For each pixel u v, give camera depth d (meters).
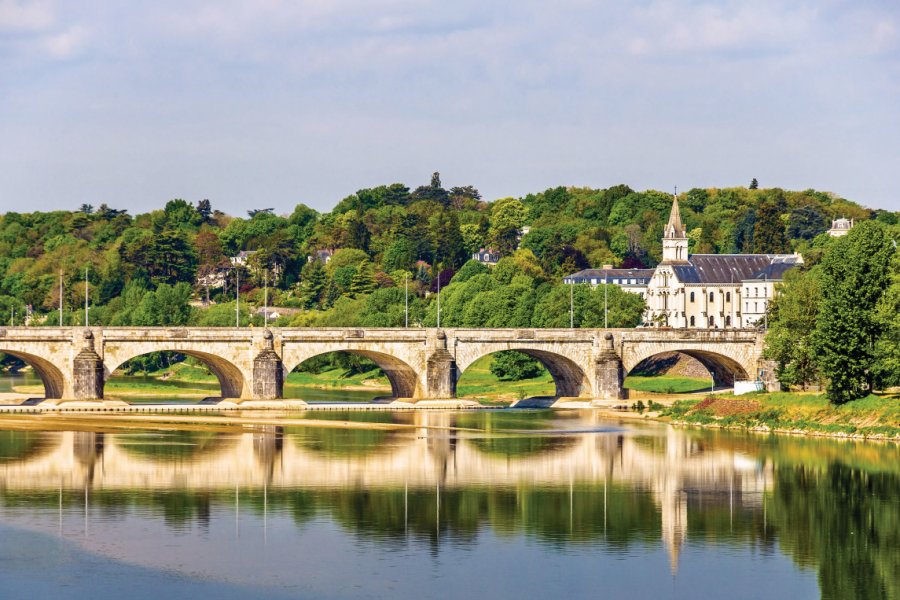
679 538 134.88
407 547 129.50
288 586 116.31
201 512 143.50
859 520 143.25
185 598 112.75
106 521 138.62
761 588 118.19
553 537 134.50
